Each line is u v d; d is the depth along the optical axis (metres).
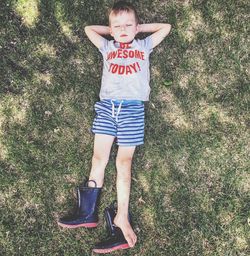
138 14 1.69
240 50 1.68
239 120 1.66
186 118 1.67
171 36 1.69
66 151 1.66
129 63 1.57
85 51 1.69
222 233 1.60
